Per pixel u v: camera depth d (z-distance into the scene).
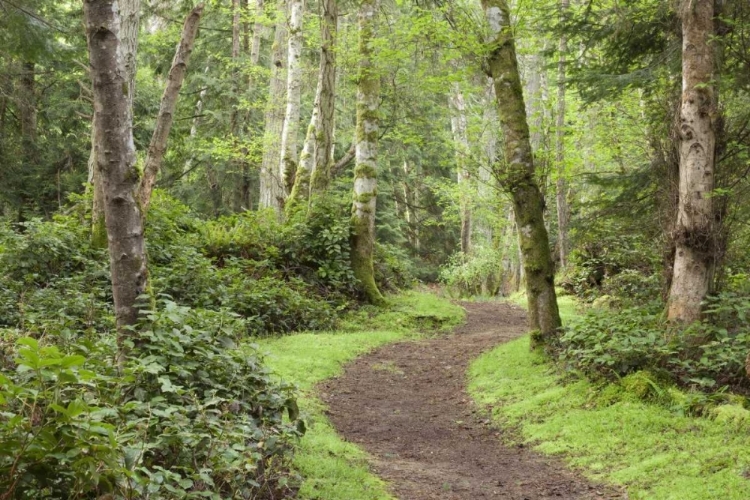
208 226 15.64
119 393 4.01
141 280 4.99
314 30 20.22
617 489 5.73
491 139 13.91
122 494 3.20
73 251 12.00
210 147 24.08
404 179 32.06
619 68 11.02
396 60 12.62
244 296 12.73
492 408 8.84
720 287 8.80
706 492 5.15
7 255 11.13
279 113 21.06
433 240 37.22
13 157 21.50
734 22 8.24
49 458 2.97
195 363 4.78
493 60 11.04
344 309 15.12
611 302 14.98
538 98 12.05
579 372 8.68
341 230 15.72
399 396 9.73
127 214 4.93
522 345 11.21
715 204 8.66
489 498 5.67
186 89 25.33
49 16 20.98
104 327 8.96
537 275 10.65
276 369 9.66
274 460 5.01
